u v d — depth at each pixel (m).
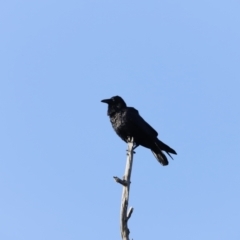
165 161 15.60
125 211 11.67
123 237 11.58
